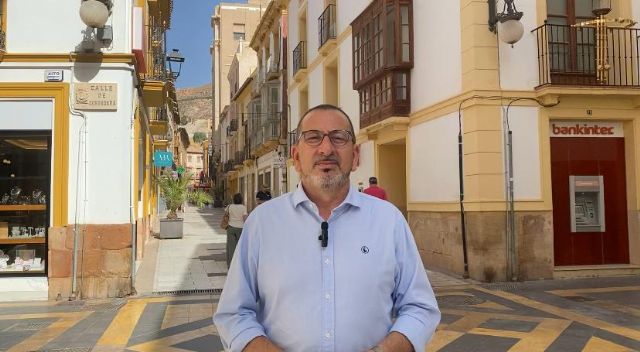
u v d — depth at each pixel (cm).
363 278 215
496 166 990
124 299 859
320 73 1953
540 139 1016
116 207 874
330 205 230
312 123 231
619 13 1081
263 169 3112
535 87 1013
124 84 885
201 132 11444
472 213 1002
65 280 857
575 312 741
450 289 919
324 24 1841
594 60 1051
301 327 211
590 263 1065
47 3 880
